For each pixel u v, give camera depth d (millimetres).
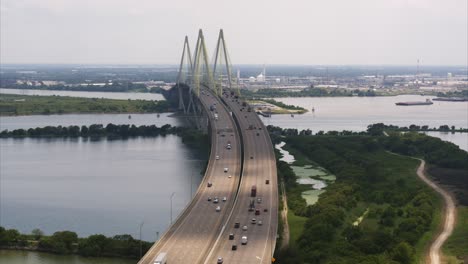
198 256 185125
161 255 176250
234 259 183250
